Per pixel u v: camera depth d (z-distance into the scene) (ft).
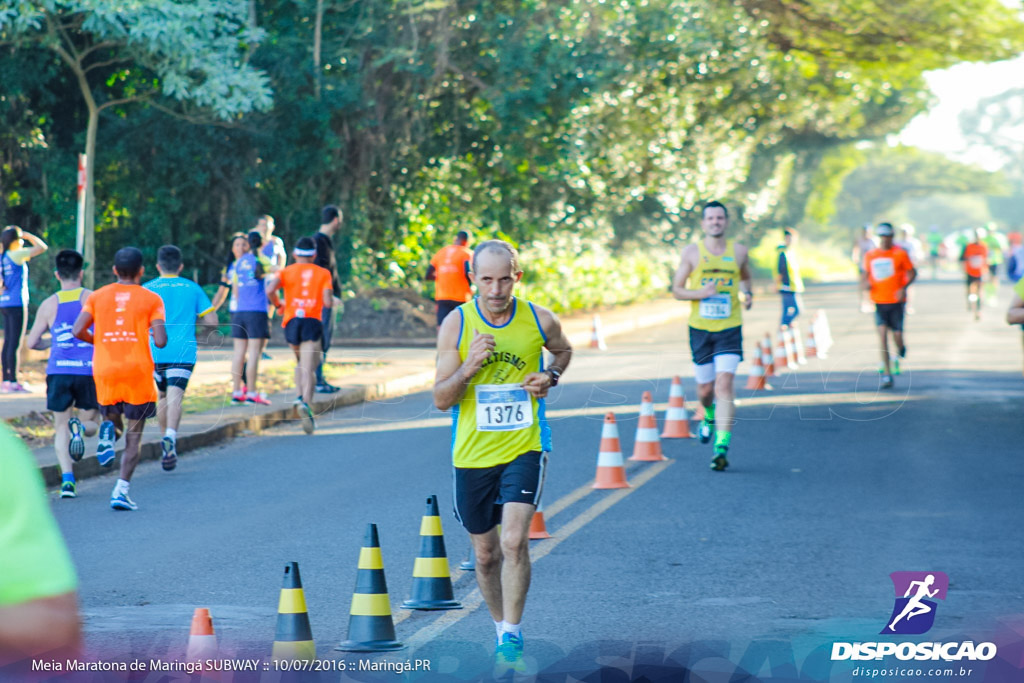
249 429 100.22
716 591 48.96
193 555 56.95
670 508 67.00
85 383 73.00
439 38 196.13
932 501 68.39
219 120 184.85
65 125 187.21
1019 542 57.52
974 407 110.73
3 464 11.70
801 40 259.80
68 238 180.34
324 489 74.69
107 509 69.15
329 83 191.83
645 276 282.77
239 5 168.14
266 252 125.70
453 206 224.53
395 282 206.90
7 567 11.39
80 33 174.29
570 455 86.74
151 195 193.16
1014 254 195.72
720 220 80.38
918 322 225.97
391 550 57.41
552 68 200.85
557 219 239.71
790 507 66.85
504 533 39.09
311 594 49.42
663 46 223.71
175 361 80.64
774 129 338.54
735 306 80.53
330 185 206.28
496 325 39.52
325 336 114.11
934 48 252.21
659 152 267.39
